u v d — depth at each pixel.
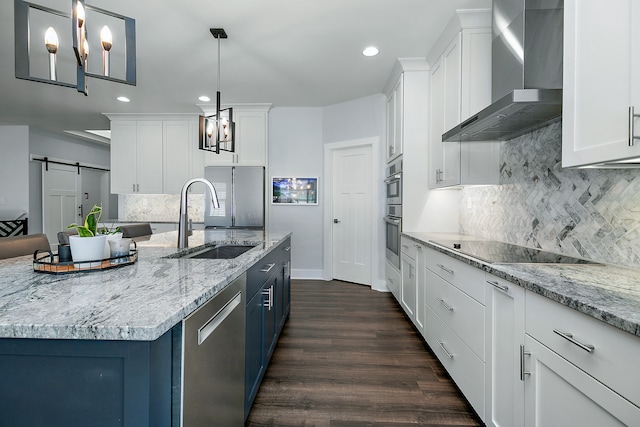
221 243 2.24
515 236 2.26
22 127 5.59
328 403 1.76
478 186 2.80
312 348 2.44
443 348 2.03
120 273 1.17
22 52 1.32
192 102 4.44
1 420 0.73
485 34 2.45
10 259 1.47
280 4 2.34
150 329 0.67
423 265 2.49
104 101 4.39
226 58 3.17
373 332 2.75
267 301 2.01
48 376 0.72
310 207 4.74
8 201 5.60
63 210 6.36
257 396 1.82
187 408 0.84
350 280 4.50
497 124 1.96
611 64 1.04
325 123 4.68
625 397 0.78
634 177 1.37
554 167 1.88
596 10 1.11
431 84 3.12
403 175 3.24
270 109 4.73
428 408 1.72
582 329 0.92
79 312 0.75
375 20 2.54
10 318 0.71
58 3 2.28
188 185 1.91
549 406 1.06
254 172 4.49
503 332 1.34
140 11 2.41
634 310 0.82
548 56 1.78
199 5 2.35
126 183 5.07
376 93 4.13
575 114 1.22
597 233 1.55
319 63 3.28
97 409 0.72
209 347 1.00
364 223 4.36
